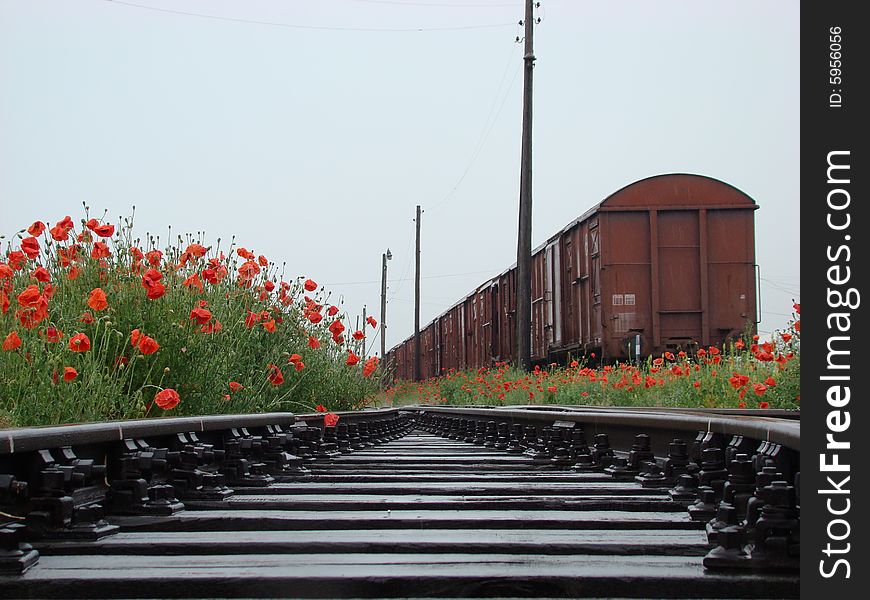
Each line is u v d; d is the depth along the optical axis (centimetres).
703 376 1407
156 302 819
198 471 575
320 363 1359
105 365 734
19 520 413
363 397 1614
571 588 361
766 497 371
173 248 928
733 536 375
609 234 2250
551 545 418
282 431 855
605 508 554
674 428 638
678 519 495
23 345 638
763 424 438
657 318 2219
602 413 819
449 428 1661
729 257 2236
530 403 1822
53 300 756
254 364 1080
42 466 421
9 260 702
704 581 356
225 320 932
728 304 2222
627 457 772
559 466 870
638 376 1512
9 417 589
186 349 809
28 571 373
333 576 362
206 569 378
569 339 2561
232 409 930
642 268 2242
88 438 452
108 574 365
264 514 511
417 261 4803
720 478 508
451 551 423
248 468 672
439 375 4494
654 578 359
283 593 360
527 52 2414
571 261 2542
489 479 730
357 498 591
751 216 2244
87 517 440
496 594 362
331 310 1349
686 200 2242
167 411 793
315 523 485
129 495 491
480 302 3541
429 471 829
